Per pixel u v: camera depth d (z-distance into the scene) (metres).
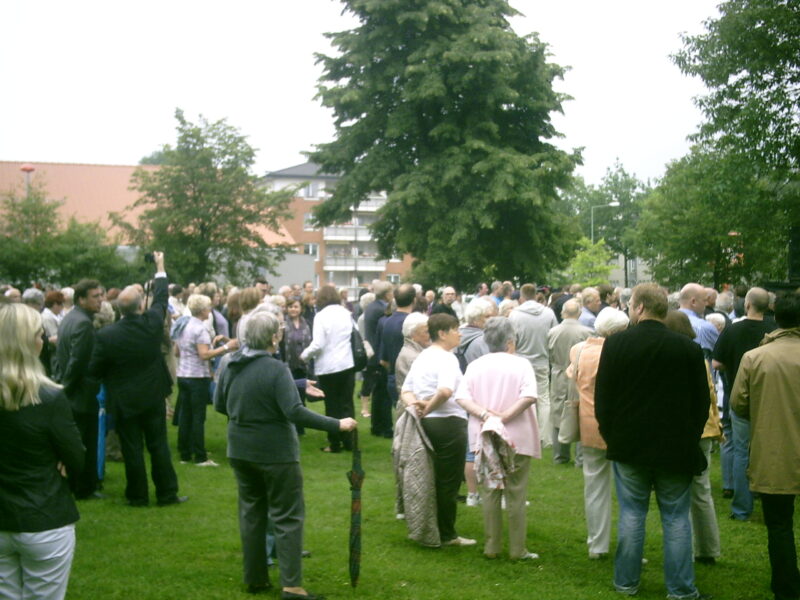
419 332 8.86
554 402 10.92
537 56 35.59
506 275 36.16
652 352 5.79
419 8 34.19
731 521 8.05
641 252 38.31
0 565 4.03
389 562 6.74
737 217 21.42
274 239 50.72
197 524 7.77
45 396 4.06
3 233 30.14
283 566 5.73
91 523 7.76
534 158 33.53
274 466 5.68
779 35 19.72
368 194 35.91
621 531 6.04
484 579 6.36
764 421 5.91
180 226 37.97
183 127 38.38
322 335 11.41
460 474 7.26
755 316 8.07
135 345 8.23
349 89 34.91
